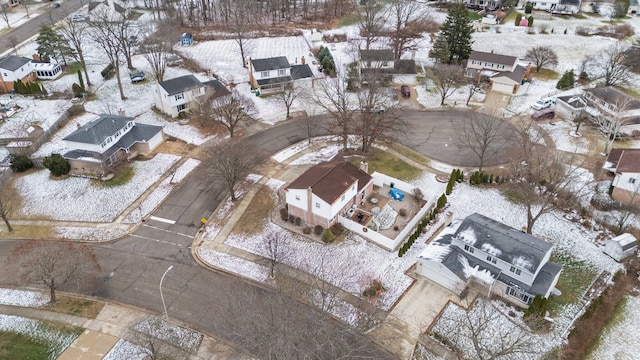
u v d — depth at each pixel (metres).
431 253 48.75
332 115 75.31
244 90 89.31
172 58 98.06
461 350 42.03
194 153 71.56
